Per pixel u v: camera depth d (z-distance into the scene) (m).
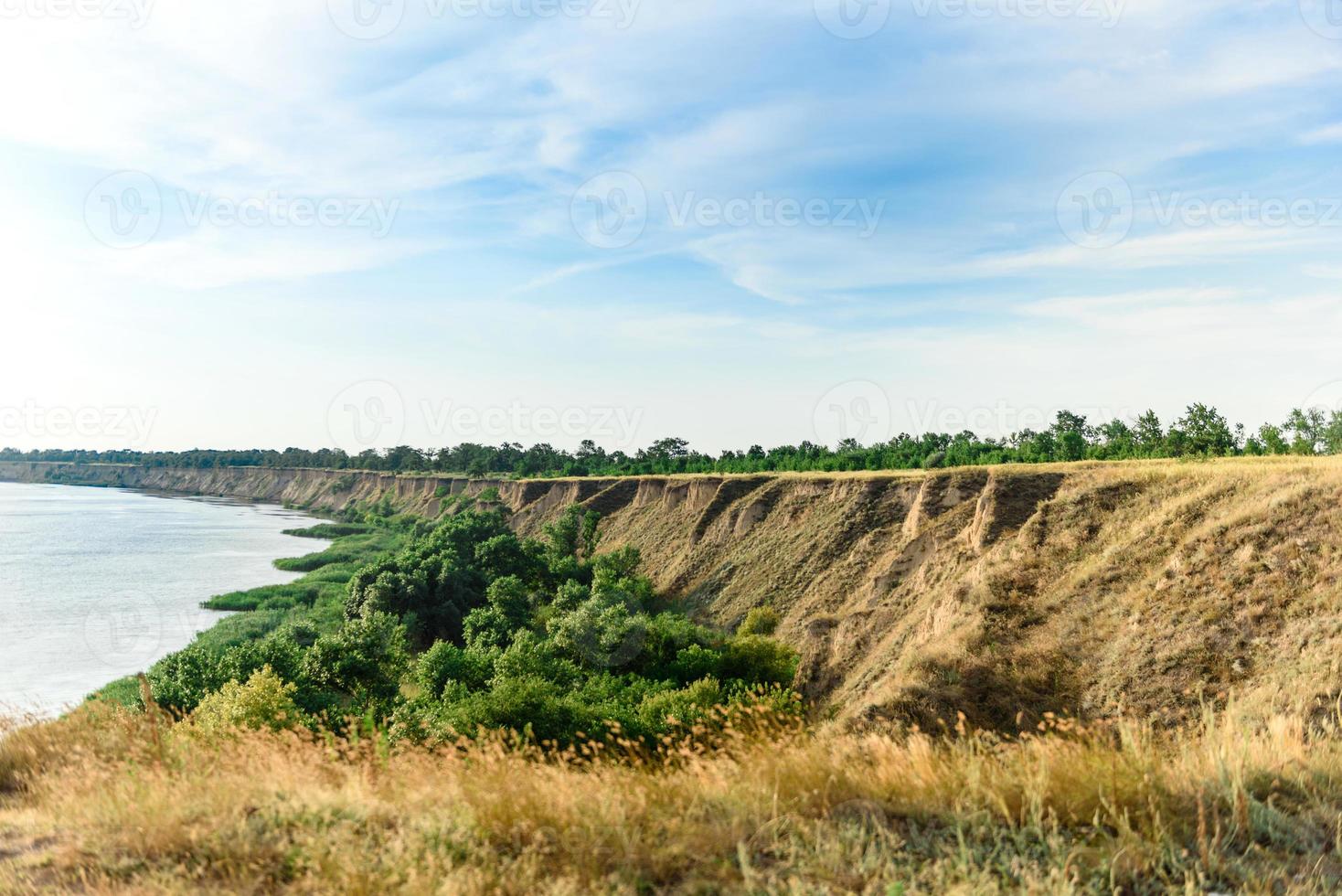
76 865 5.59
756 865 5.09
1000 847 5.20
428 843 5.29
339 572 86.81
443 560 66.56
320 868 5.07
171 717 10.40
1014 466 49.44
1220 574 24.44
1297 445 57.44
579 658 40.19
